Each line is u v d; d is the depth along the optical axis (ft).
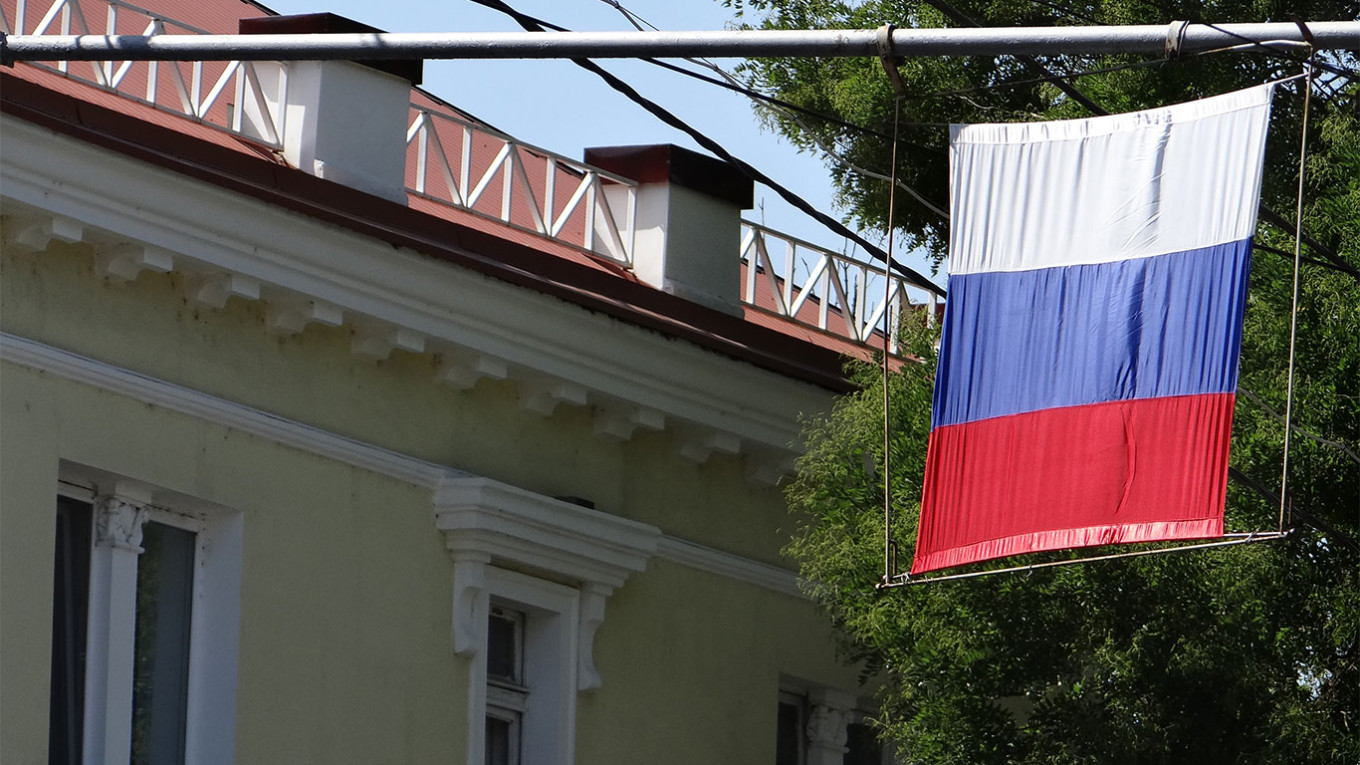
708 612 104.78
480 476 94.48
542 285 93.45
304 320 86.74
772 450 106.11
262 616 84.94
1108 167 63.77
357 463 89.56
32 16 94.38
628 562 99.19
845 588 89.10
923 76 108.88
